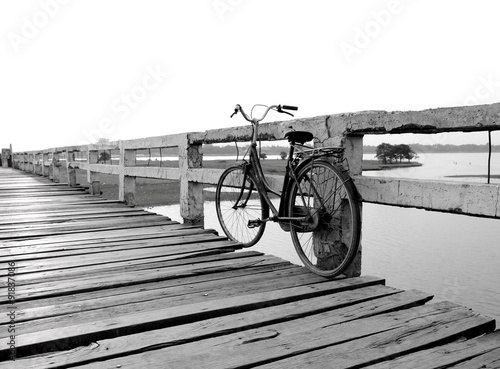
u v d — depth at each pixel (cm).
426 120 235
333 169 269
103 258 338
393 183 257
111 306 231
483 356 172
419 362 167
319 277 286
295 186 306
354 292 253
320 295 254
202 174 467
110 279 279
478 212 213
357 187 282
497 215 204
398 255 659
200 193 512
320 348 180
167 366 164
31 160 1816
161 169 574
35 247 379
